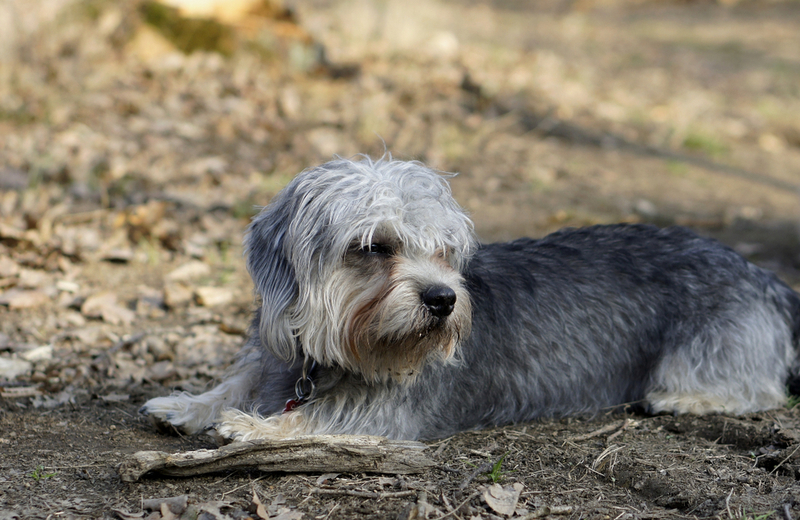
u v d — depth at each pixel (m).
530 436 4.26
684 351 4.70
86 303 5.97
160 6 12.52
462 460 3.89
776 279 5.19
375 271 3.79
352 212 3.75
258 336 4.51
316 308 3.82
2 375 4.85
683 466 3.82
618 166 10.65
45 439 4.07
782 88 16.31
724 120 13.52
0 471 3.65
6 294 5.98
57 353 5.23
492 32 19.97
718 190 9.95
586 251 4.90
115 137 9.72
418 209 3.82
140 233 7.35
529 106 12.50
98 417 4.43
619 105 13.62
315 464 3.63
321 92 12.03
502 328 4.46
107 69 11.77
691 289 4.81
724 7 27.55
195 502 3.35
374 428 4.02
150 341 5.48
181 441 4.18
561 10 27.70
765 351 4.77
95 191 8.24
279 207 4.04
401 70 13.31
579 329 4.63
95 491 3.48
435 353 3.96
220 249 7.44
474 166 10.10
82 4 12.64
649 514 3.39
